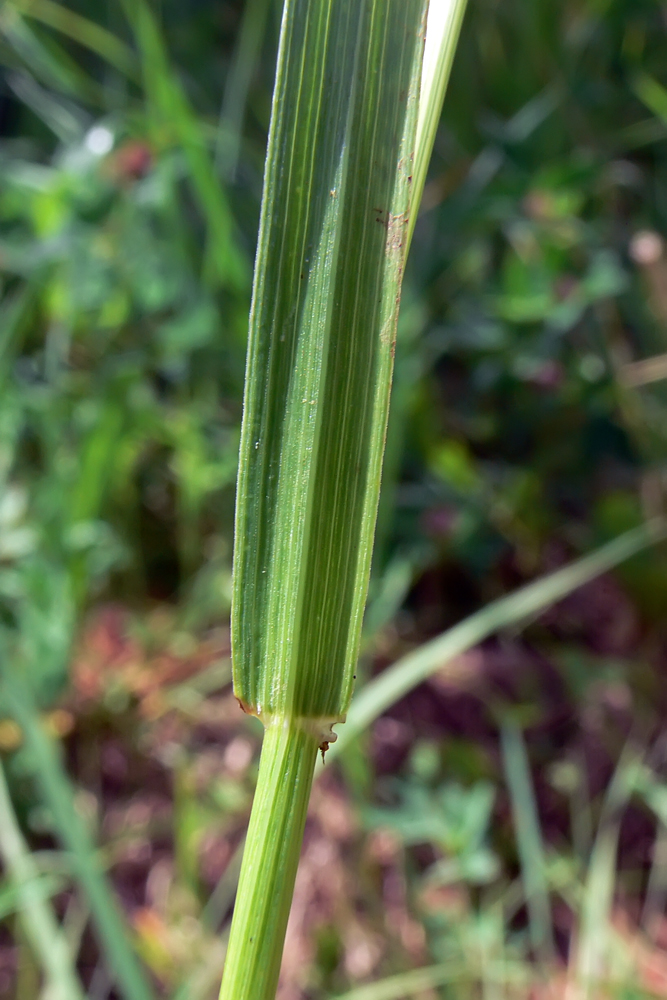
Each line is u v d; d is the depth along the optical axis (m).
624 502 0.38
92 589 0.37
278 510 0.13
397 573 0.35
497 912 0.29
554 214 0.40
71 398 0.37
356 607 0.13
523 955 0.30
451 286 0.40
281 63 0.12
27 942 0.28
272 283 0.13
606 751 0.35
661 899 0.32
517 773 0.31
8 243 0.40
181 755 0.32
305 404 0.13
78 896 0.30
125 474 0.38
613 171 0.46
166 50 0.48
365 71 0.12
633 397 0.39
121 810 0.33
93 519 0.35
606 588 0.39
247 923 0.13
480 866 0.28
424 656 0.27
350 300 0.13
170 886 0.31
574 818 0.34
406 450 0.38
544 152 0.46
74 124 0.42
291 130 0.12
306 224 0.13
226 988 0.13
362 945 0.30
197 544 0.39
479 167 0.43
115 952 0.21
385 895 0.31
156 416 0.36
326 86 0.12
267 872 0.13
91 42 0.46
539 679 0.37
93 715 0.34
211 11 0.50
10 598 0.33
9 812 0.25
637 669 0.37
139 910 0.31
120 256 0.37
